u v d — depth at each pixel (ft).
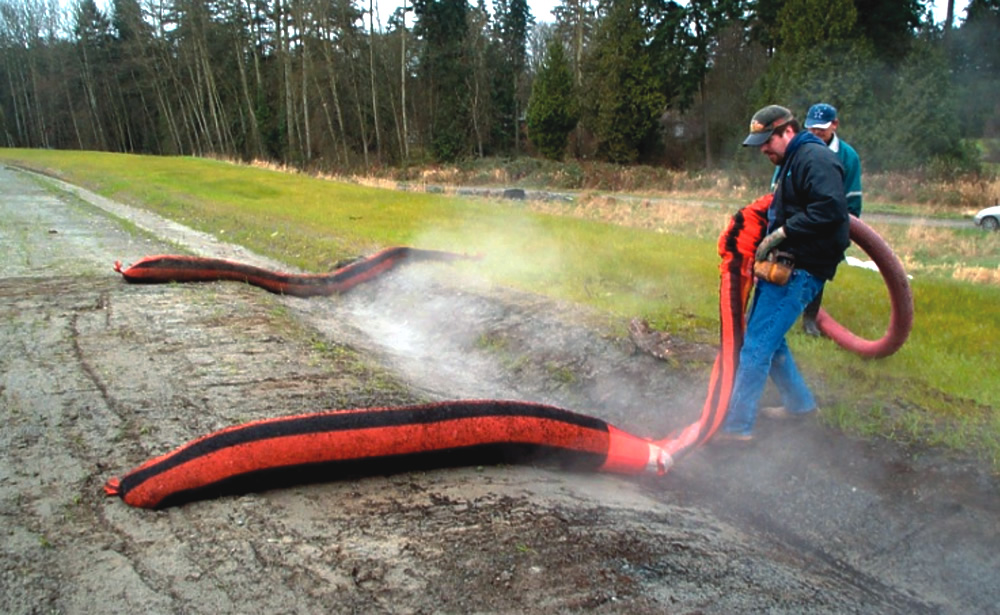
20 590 8.86
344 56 164.35
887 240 57.36
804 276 13.30
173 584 9.07
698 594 9.81
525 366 20.08
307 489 11.46
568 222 47.85
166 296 24.14
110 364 17.21
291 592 8.98
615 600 9.30
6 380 15.85
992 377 15.88
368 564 9.62
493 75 180.14
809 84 98.94
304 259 33.14
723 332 14.15
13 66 224.94
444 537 10.43
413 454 12.00
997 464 12.71
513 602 9.03
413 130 171.63
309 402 15.40
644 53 137.59
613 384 18.30
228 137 187.93
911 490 12.87
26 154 129.90
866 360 17.01
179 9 176.14
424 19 170.19
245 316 22.31
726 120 140.46
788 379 14.64
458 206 58.39
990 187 85.25
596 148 146.30
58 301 22.91
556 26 198.08
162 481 10.69
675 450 14.15
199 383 16.20
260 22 178.29
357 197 65.00
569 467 13.57
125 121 231.71
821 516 12.99
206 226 45.47
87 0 220.43
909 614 10.70
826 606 10.29
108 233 40.11
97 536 10.04
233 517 10.57
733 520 13.19
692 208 72.13
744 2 132.77
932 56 94.94
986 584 11.18
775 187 14.38
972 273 39.63
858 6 103.76
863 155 97.04
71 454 12.53
